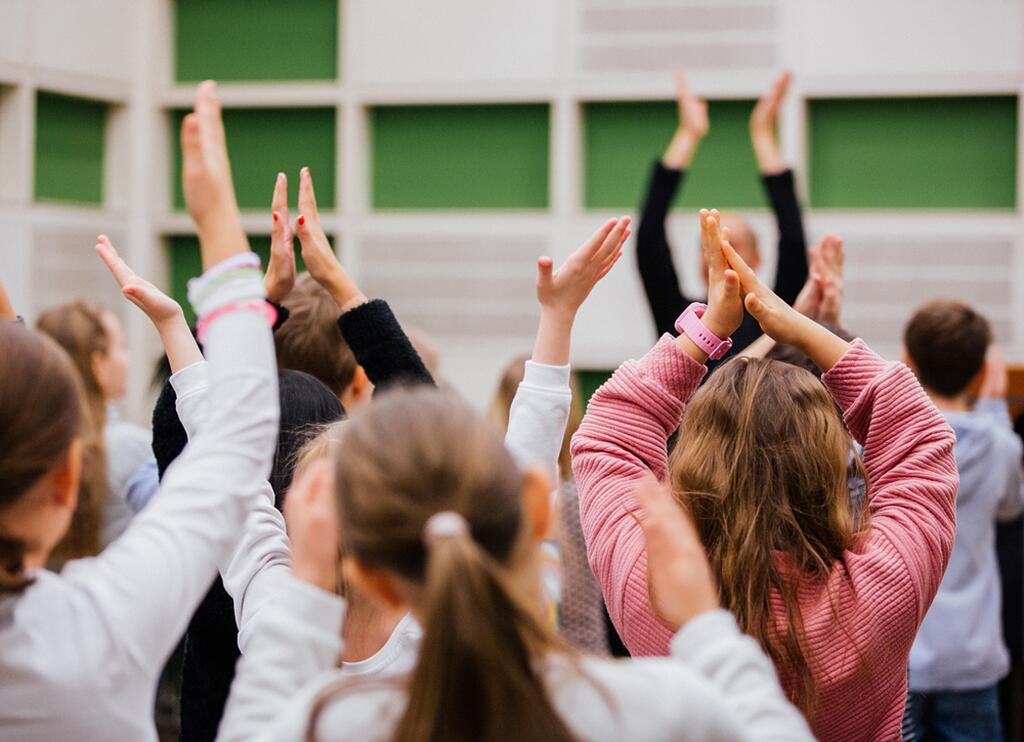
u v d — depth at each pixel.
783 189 3.35
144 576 1.15
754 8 4.12
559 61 4.27
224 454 1.20
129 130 4.56
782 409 1.59
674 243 4.21
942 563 1.54
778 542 1.52
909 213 4.11
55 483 1.20
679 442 1.63
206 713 1.82
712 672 1.12
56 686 1.11
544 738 0.98
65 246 4.38
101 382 2.97
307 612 1.12
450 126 4.45
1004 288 4.04
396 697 1.04
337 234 4.48
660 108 4.28
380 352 1.92
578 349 4.31
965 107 4.09
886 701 1.50
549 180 4.38
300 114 4.54
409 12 4.38
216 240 1.26
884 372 1.61
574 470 1.67
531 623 1.01
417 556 1.05
